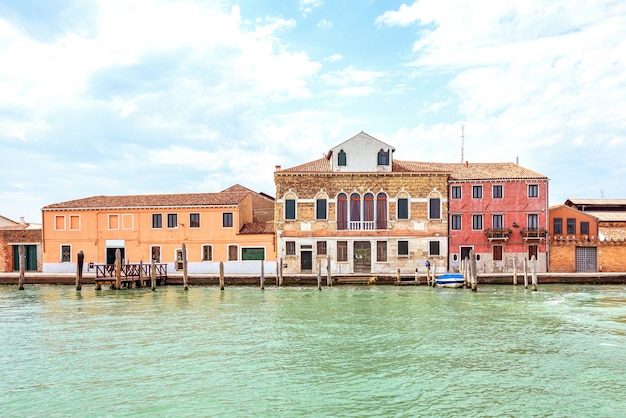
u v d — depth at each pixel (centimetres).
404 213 4406
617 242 4453
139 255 4609
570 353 1803
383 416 1248
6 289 3753
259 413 1266
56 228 4691
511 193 4425
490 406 1312
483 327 2245
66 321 2414
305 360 1719
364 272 4388
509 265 4409
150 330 2200
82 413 1265
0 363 1681
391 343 1955
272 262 4472
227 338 2042
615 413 1264
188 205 4556
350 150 4447
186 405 1317
